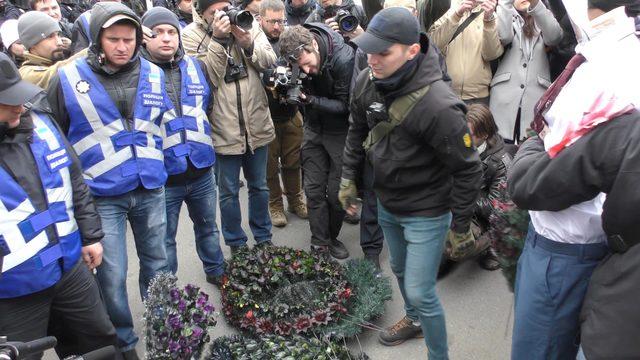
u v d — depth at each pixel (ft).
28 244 6.93
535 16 11.47
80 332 7.99
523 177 5.72
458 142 7.13
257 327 9.65
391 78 7.09
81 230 7.93
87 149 8.61
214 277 11.81
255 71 11.45
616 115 4.97
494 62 12.82
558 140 5.31
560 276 6.04
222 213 12.23
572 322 6.18
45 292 7.27
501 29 11.97
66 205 7.45
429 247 7.97
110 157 8.71
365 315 9.89
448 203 7.92
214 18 10.55
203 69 10.58
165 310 8.02
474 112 10.31
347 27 11.68
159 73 9.25
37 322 7.32
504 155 10.78
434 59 7.27
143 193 9.29
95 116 8.51
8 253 6.75
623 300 5.10
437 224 7.92
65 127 8.57
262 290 10.71
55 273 7.27
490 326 10.09
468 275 11.64
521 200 5.76
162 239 9.80
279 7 12.57
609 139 4.96
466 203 7.60
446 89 7.18
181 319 7.98
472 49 12.51
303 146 12.34
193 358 7.93
